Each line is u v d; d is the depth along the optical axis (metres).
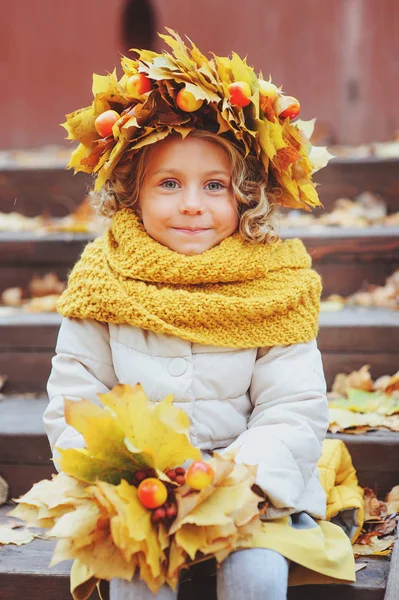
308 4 4.98
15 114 5.43
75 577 1.56
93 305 1.71
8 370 2.72
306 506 1.67
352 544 1.85
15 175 3.58
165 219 1.68
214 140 1.68
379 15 4.84
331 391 2.59
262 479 1.53
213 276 1.69
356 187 3.47
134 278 1.71
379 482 2.12
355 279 3.08
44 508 1.48
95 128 1.72
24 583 1.74
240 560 1.44
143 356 1.70
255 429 1.62
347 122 4.92
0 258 3.14
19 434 2.18
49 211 3.62
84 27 5.39
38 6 5.37
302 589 1.67
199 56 1.65
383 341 2.58
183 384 1.67
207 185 1.70
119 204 1.80
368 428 2.21
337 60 4.94
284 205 1.83
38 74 5.41
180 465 1.49
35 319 2.75
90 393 1.70
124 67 1.73
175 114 1.66
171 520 1.39
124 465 1.43
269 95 1.65
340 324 2.59
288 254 1.80
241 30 5.15
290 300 1.72
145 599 1.42
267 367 1.71
